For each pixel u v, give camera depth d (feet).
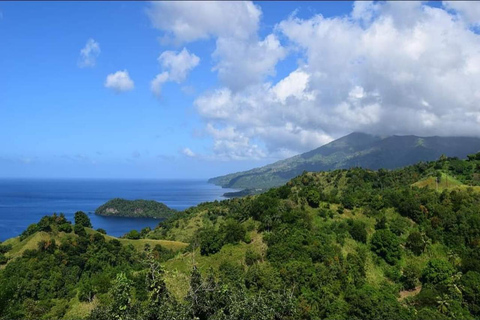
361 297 206.18
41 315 242.58
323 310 202.90
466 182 401.90
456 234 277.85
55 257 332.80
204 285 108.58
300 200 336.08
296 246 254.47
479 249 254.47
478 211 295.07
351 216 313.73
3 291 141.38
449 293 221.66
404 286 242.99
